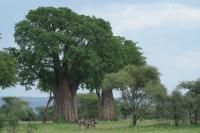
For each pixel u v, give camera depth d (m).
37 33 138.12
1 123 79.38
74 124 127.94
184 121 110.56
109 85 118.81
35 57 138.88
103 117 158.12
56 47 135.38
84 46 141.62
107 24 147.25
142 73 118.81
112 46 144.25
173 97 111.06
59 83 145.50
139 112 116.88
